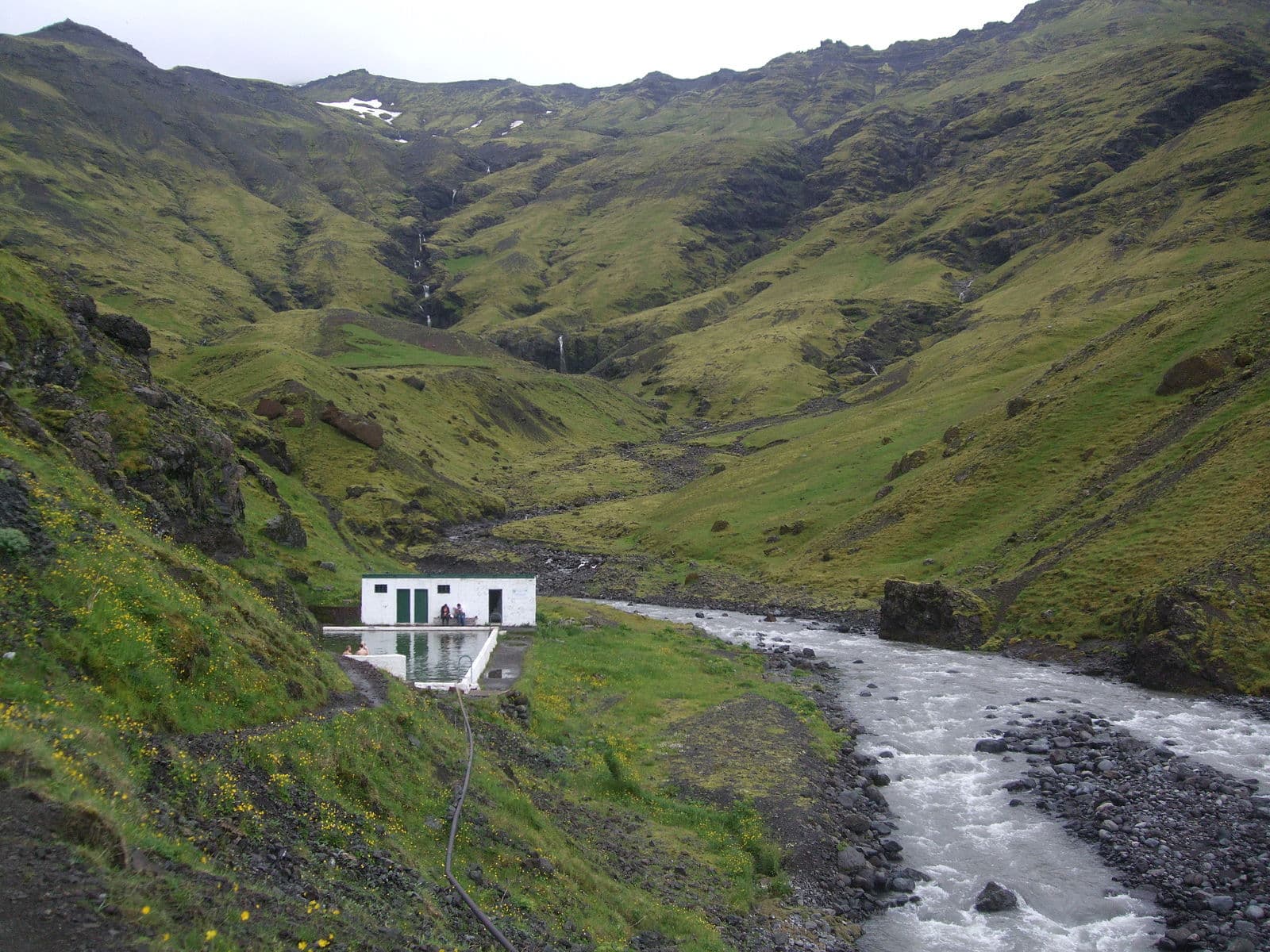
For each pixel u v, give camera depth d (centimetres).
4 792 1308
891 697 5372
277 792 1948
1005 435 10625
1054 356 17238
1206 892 2731
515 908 2056
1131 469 8462
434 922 1777
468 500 15625
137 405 5112
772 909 2631
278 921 1445
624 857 2767
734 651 6706
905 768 4019
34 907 1130
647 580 11012
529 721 4003
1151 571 6612
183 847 1514
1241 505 6669
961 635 7106
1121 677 5747
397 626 6259
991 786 3769
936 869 2984
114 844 1328
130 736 1783
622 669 5469
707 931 2344
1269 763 3916
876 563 9519
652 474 19988
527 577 6481
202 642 2223
